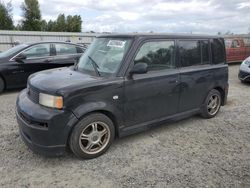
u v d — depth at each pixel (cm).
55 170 340
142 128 421
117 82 374
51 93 335
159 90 427
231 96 753
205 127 502
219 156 386
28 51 768
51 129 329
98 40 455
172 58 449
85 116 354
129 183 314
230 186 312
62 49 827
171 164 360
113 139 394
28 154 379
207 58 516
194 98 497
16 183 311
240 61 1553
